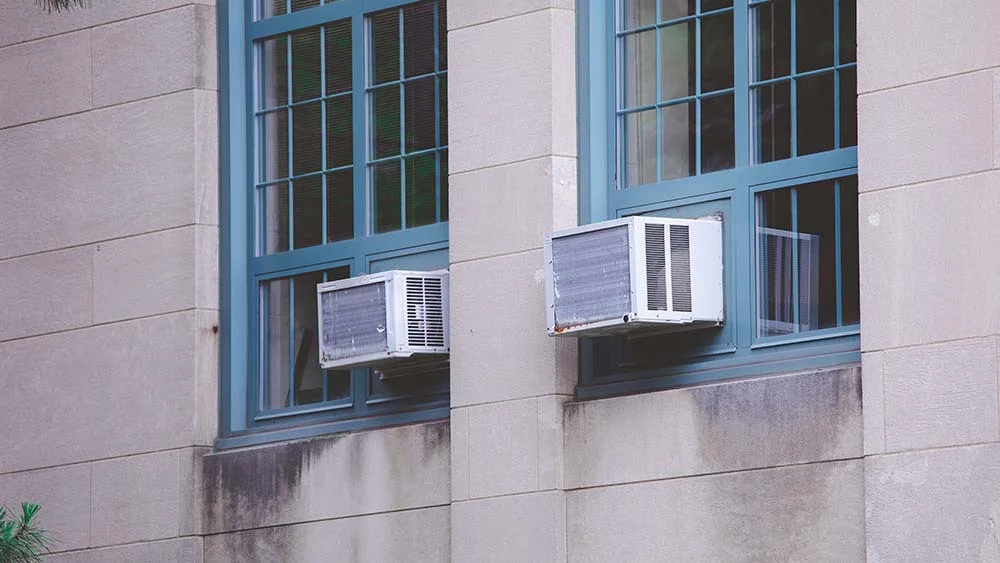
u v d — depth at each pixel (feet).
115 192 75.87
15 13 79.25
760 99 62.69
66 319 76.38
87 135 76.84
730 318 62.18
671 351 63.31
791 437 58.65
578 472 63.26
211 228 74.08
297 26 73.77
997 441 54.19
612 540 62.18
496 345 65.57
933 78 56.85
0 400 77.51
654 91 65.00
